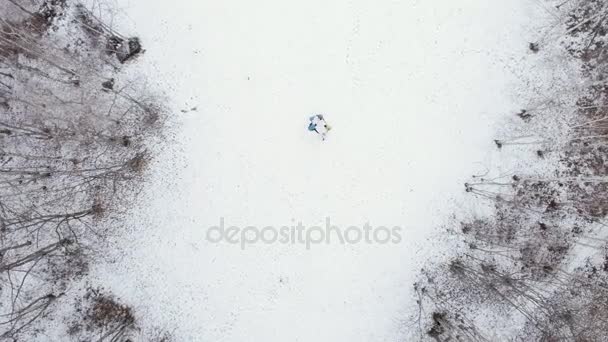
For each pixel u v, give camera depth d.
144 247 19.34
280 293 19.20
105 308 19.16
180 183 19.50
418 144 19.44
